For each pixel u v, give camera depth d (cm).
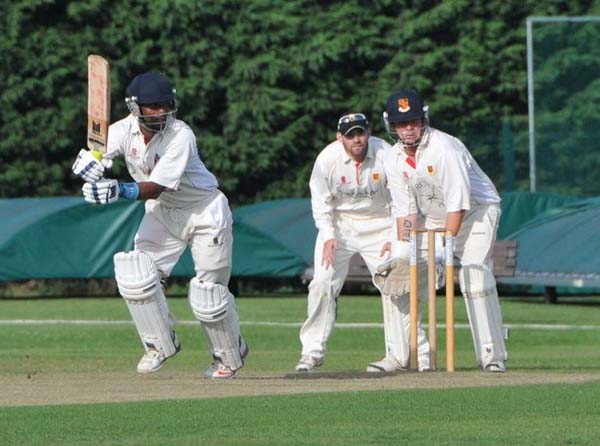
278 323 5984
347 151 3706
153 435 2347
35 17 9019
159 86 3120
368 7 9381
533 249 7506
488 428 2431
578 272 7150
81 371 3719
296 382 3206
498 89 9425
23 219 7600
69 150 9162
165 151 3156
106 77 3084
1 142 8962
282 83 9300
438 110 9381
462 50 9400
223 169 9169
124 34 9038
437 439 2312
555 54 8638
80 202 7681
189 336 5338
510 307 7144
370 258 3778
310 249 7962
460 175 3456
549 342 5225
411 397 2812
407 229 3581
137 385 3128
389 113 3478
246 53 9200
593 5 9575
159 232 3303
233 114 9156
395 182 3562
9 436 2330
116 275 3241
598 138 8600
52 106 9050
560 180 8619
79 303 7431
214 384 3155
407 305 3678
